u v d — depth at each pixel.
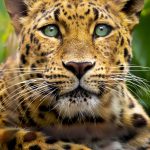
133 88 12.04
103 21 10.46
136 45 13.38
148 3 13.52
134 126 10.66
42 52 10.39
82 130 10.38
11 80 10.84
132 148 10.56
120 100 10.67
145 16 13.45
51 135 10.38
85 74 10.00
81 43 10.23
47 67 10.27
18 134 9.90
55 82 10.13
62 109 10.27
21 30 10.86
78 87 10.05
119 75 10.55
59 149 9.63
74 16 10.37
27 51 10.56
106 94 10.40
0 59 14.92
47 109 10.41
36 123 10.52
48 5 10.70
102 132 10.43
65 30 10.38
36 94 10.41
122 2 10.89
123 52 10.67
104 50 10.39
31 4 10.91
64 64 10.05
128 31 10.87
